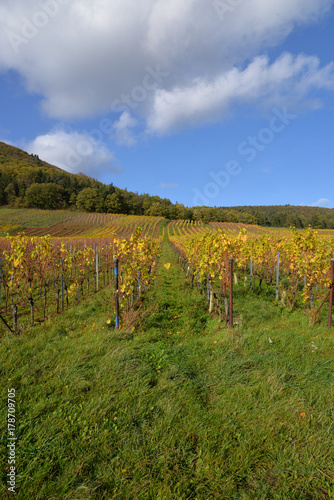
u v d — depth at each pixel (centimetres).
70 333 512
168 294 917
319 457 223
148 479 201
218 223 7850
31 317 604
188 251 1212
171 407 283
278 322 613
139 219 7706
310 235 757
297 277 788
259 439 242
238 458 223
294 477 206
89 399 290
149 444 233
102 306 730
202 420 268
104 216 7775
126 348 414
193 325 603
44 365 357
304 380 332
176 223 7562
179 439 241
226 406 292
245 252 1048
